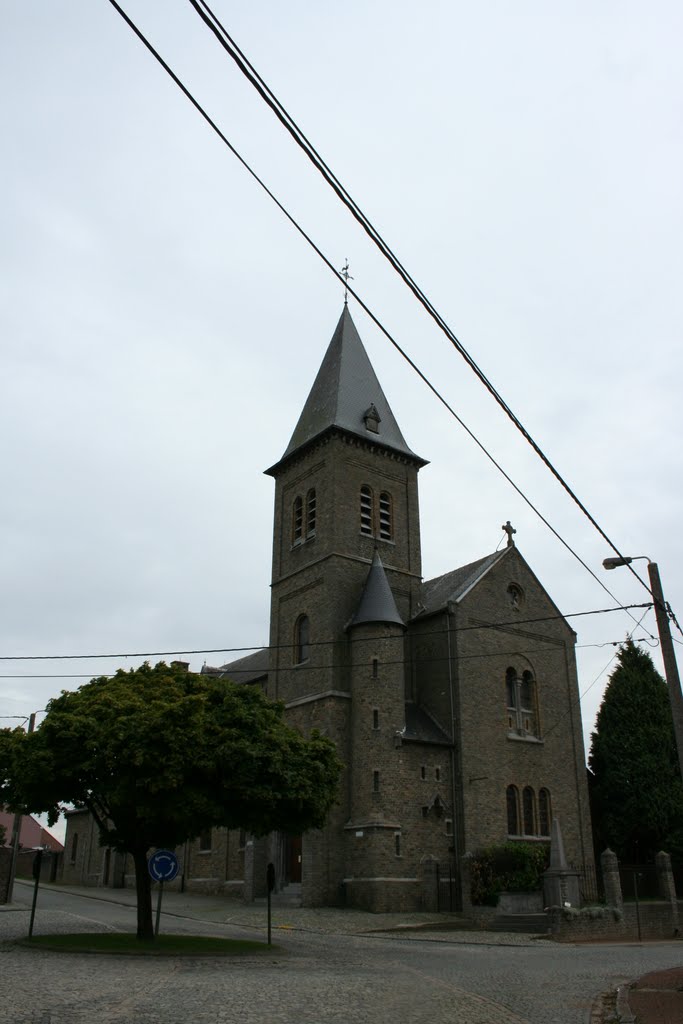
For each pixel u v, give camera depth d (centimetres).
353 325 5244
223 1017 1198
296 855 4091
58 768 2205
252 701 2517
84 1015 1170
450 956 2303
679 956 2420
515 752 4303
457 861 3816
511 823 4172
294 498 4894
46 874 6481
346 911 3572
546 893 3381
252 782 2280
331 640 4209
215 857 4647
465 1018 1285
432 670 4325
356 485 4669
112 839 2384
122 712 2253
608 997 1539
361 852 3728
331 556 4400
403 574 4678
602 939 3200
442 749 4053
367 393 4988
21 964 1731
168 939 2256
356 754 3928
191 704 2261
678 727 2009
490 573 4556
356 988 1558
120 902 4028
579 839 4428
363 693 4000
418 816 3856
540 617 4722
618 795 4609
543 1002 1480
